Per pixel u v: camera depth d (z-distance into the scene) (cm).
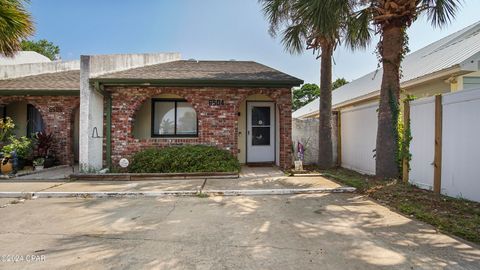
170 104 961
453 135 502
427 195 518
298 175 781
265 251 304
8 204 505
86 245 322
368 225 386
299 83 842
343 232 360
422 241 328
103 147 835
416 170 593
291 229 373
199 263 277
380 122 659
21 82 1010
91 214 444
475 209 426
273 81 833
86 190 596
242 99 871
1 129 969
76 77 1113
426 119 567
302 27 886
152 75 862
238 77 865
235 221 409
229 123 865
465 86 747
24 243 327
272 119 1017
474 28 980
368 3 688
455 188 497
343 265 271
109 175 716
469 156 471
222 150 836
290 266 270
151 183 676
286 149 881
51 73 1200
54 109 957
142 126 947
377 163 669
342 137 974
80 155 748
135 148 838
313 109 1866
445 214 417
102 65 825
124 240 337
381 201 511
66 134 957
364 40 857
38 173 812
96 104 795
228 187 627
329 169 901
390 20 628
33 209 472
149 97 858
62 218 423
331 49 896
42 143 903
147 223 401
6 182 684
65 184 662
